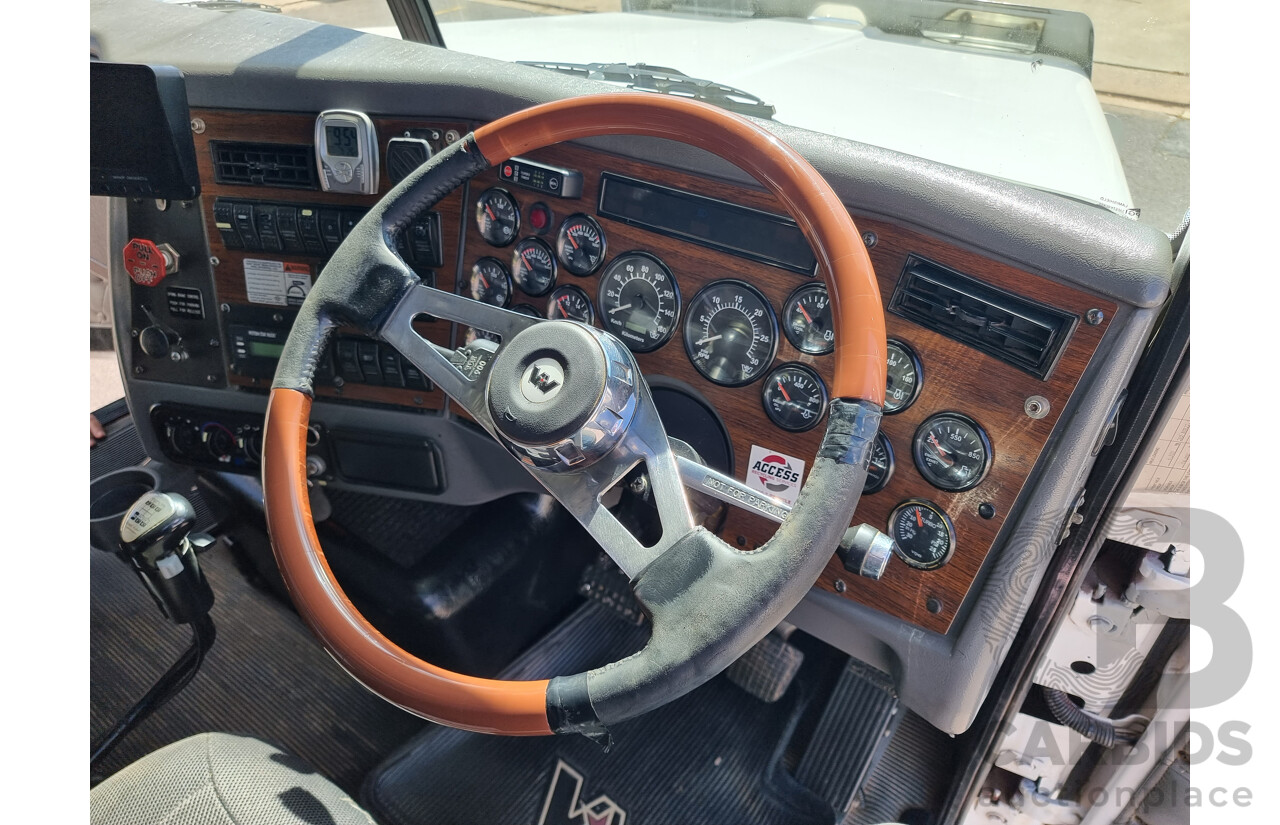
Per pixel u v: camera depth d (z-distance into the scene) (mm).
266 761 1030
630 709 829
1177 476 1127
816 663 1816
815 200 926
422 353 1065
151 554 1330
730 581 838
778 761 1655
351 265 1086
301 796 994
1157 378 1052
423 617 1662
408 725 1733
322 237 1548
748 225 1237
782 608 836
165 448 1841
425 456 1679
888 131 1309
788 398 1288
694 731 1697
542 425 906
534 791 1585
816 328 1230
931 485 1209
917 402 1189
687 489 1176
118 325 1742
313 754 1667
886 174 1124
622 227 1335
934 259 1130
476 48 1604
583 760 1640
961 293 1115
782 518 909
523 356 948
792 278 1233
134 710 1453
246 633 1887
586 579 1951
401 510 1983
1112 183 1190
